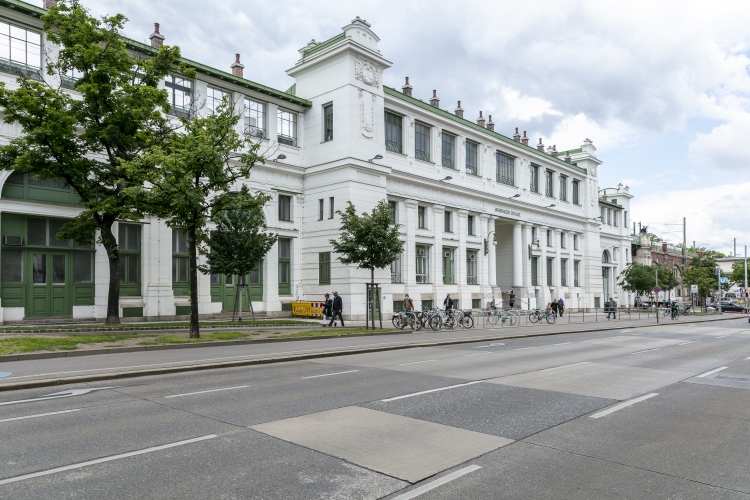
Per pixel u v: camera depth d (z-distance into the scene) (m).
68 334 19.09
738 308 69.88
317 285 34.38
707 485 5.61
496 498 5.18
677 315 52.00
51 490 5.25
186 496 5.12
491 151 47.66
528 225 52.22
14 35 23.30
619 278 68.38
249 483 5.47
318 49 35.50
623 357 17.03
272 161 33.28
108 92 20.84
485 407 9.20
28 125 19.70
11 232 23.23
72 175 20.58
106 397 9.89
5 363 13.72
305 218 35.50
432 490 5.36
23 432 7.38
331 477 5.68
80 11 20.73
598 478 5.77
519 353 17.89
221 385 11.24
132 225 27.14
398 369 13.82
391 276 37.19
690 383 12.05
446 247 42.25
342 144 33.50
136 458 6.25
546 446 6.95
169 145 21.36
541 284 54.25
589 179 63.47
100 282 25.70
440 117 41.41
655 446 7.00
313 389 10.79
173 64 24.03
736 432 7.75
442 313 31.44
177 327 22.98
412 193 39.00
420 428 7.73
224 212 26.23
